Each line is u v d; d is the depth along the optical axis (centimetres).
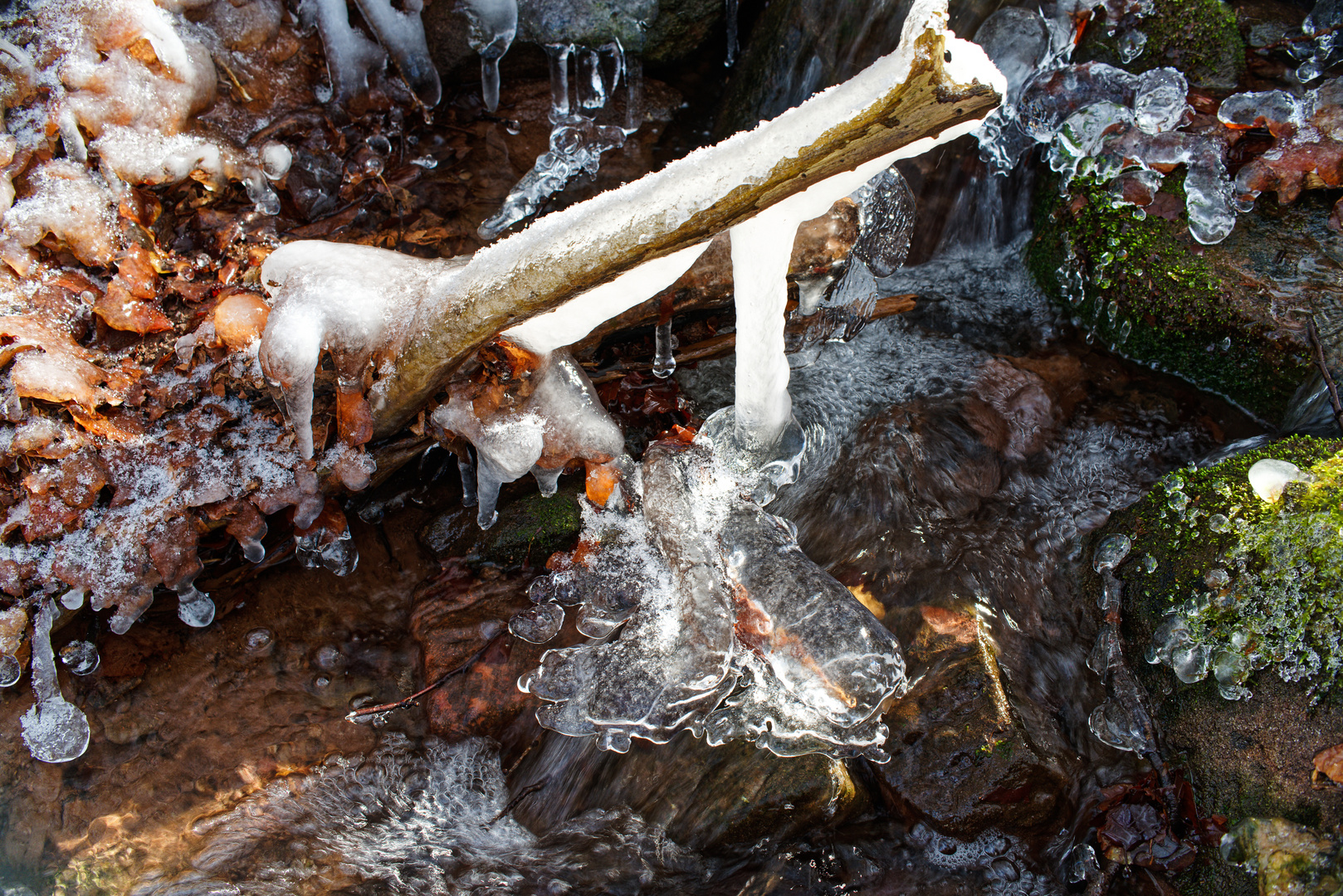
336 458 261
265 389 254
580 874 215
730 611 233
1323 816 192
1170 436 300
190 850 219
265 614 265
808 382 315
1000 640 249
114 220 267
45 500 237
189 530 250
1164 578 236
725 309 299
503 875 215
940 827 216
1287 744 202
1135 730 228
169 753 238
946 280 353
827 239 271
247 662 257
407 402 248
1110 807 219
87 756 235
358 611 270
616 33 374
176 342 259
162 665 252
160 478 247
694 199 198
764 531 249
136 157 276
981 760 218
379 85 346
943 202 357
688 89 409
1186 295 294
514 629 256
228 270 280
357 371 240
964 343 331
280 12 328
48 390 234
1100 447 300
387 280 242
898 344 329
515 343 241
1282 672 208
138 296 260
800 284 278
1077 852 216
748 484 274
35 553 239
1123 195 313
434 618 262
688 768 226
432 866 218
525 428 253
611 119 389
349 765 241
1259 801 202
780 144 190
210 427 253
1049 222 335
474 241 333
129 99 275
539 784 238
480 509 274
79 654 248
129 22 273
